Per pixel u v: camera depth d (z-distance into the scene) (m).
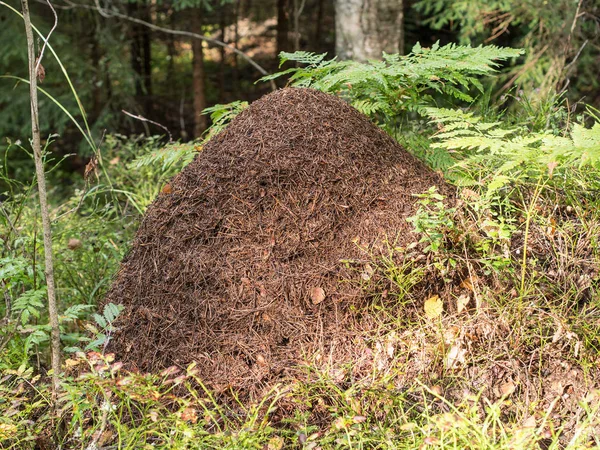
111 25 9.37
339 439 2.42
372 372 2.77
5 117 8.84
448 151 3.68
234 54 12.88
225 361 2.84
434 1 8.53
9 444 2.67
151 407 2.72
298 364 2.79
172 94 12.40
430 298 2.90
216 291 2.96
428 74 3.57
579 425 2.54
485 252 2.99
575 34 6.94
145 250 3.16
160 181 5.00
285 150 3.11
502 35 8.84
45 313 3.73
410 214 3.07
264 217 3.04
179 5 9.05
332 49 12.13
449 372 2.76
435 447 2.28
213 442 2.50
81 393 2.59
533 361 2.77
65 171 9.73
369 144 3.21
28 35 2.58
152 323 2.99
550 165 2.59
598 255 3.07
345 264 2.96
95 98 9.74
